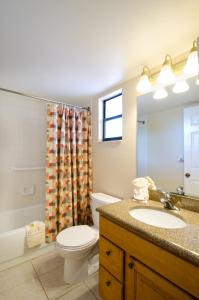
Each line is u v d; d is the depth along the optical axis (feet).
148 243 2.98
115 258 3.68
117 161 6.68
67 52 4.60
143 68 5.15
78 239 4.99
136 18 3.43
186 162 4.45
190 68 3.94
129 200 4.93
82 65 5.27
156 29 3.70
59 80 6.34
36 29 3.75
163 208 4.25
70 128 7.61
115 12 3.29
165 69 4.35
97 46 4.33
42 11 3.27
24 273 5.29
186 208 4.25
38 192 8.77
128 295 3.38
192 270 2.36
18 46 4.34
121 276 3.51
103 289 4.07
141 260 3.10
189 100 4.41
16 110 8.14
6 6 3.16
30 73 5.82
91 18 3.44
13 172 8.04
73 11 3.27
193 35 3.85
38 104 8.79
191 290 2.36
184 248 2.43
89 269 5.42
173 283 2.58
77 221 7.75
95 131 8.02
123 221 3.40
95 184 7.91
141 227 3.09
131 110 6.09
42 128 8.95
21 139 8.30
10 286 4.79
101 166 7.57
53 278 5.11
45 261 5.86
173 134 4.76
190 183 4.35
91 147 8.21
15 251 5.67
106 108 7.89
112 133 7.54
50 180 6.76
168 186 4.83
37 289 4.71
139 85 5.08
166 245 2.62
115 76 5.97
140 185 4.98
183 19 3.42
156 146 5.21
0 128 7.70
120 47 4.35
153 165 5.28
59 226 6.94
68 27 3.69
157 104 5.20
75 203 7.50
